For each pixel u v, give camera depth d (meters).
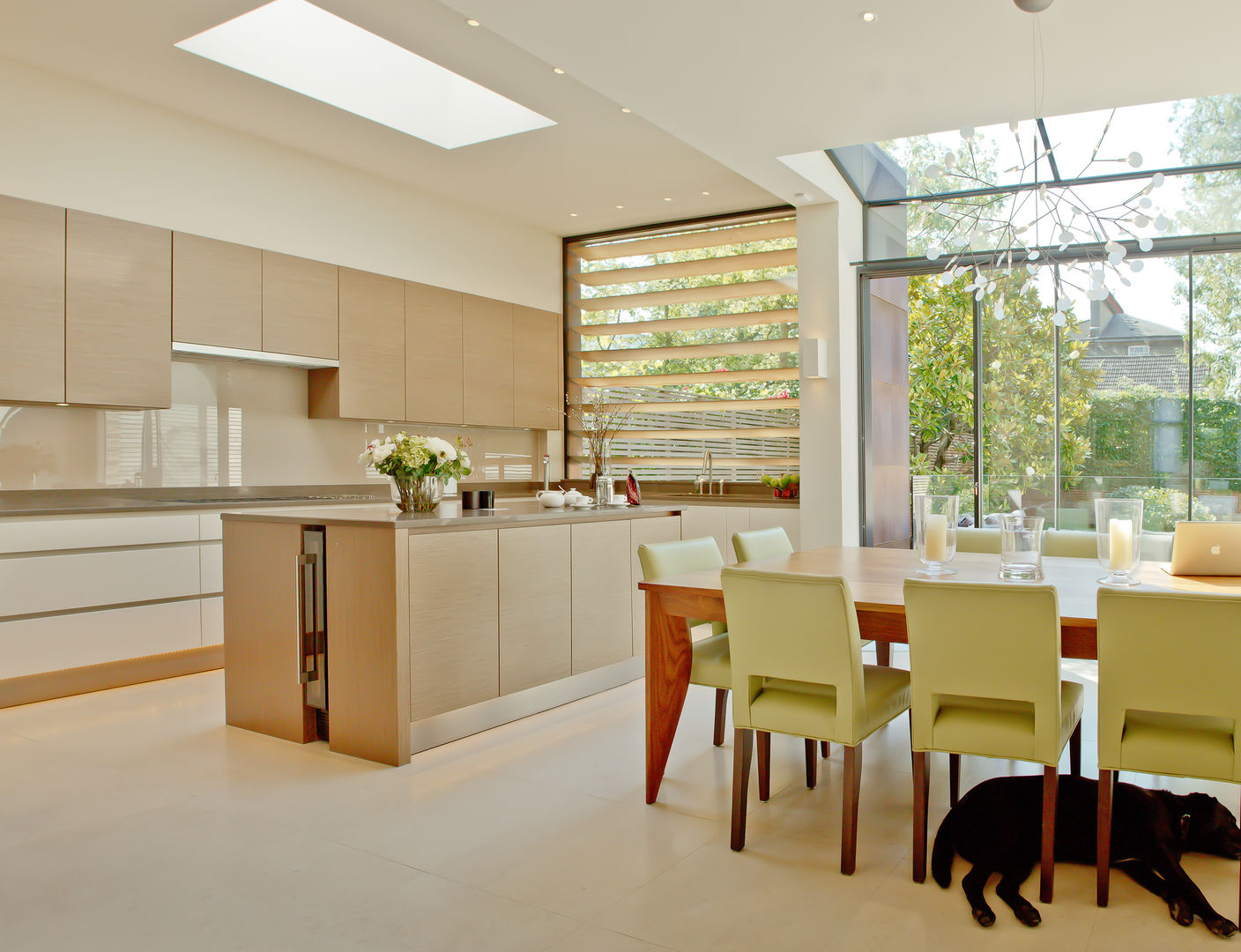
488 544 3.71
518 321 7.00
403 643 3.31
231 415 5.44
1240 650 2.01
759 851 2.54
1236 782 2.07
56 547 4.17
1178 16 3.36
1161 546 3.53
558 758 3.38
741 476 6.85
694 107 4.28
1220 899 2.24
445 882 2.35
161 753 3.44
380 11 3.80
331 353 5.57
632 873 2.40
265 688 3.67
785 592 2.44
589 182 6.07
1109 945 2.01
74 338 4.37
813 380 6.09
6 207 4.14
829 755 3.45
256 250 5.16
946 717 2.34
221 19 3.88
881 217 6.27
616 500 4.85
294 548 3.57
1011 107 4.28
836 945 2.03
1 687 4.04
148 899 2.27
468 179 6.05
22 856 2.52
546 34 3.54
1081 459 5.73
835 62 3.79
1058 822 2.43
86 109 4.55
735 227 6.82
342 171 5.78
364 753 3.38
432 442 4.05
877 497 6.28
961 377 6.08
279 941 2.06
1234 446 5.33
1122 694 2.14
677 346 7.00
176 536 4.64
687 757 3.40
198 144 5.02
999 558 3.62
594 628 4.31
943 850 2.41
